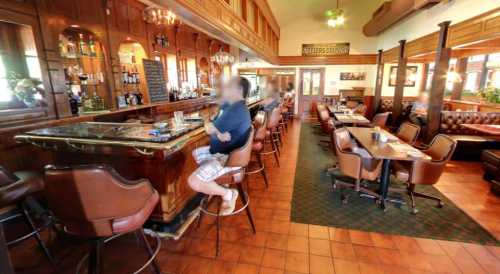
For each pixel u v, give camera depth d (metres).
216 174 2.03
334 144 3.06
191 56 5.57
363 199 3.01
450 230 2.38
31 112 2.45
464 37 4.15
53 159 2.42
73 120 2.83
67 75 3.10
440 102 4.85
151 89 4.26
